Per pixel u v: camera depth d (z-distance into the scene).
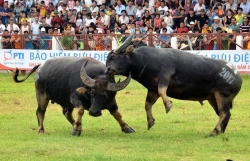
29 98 26.38
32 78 32.19
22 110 23.81
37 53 33.03
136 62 18.09
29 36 33.59
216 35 31.64
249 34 31.39
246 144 17.19
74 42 33.09
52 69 18.88
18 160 15.33
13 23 36.53
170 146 16.89
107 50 32.44
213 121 21.22
